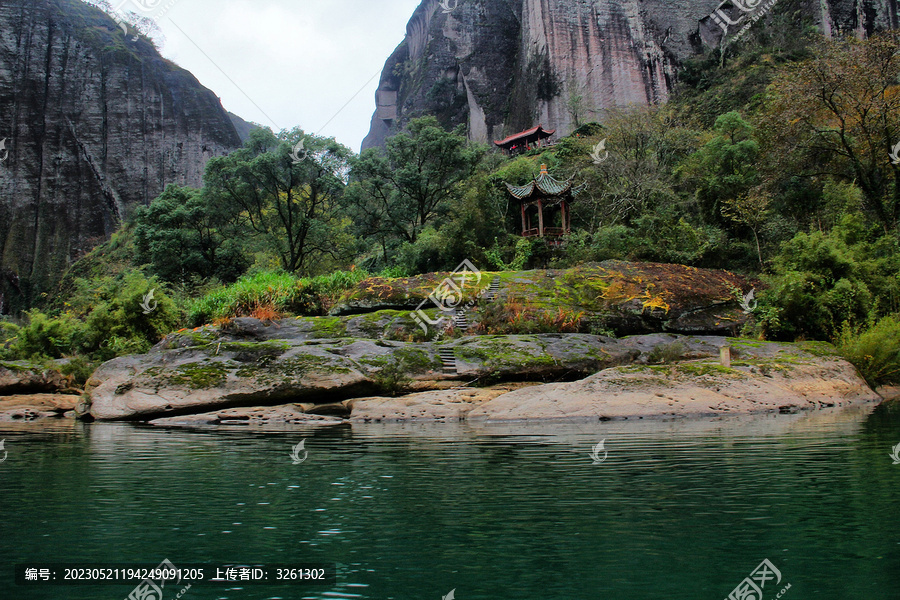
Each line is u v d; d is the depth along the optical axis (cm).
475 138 7319
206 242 3391
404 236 3078
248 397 1330
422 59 8525
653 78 5978
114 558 329
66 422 1283
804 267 1697
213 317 1858
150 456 708
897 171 2064
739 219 2303
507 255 2441
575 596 259
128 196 8088
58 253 7719
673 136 3181
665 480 499
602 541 340
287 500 459
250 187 3022
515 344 1452
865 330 1535
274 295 1877
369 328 1631
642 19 6166
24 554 338
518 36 7594
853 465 542
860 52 2078
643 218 2452
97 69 8419
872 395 1270
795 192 2359
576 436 810
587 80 6116
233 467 618
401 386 1345
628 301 1702
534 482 505
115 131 8238
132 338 2028
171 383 1347
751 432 790
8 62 8094
